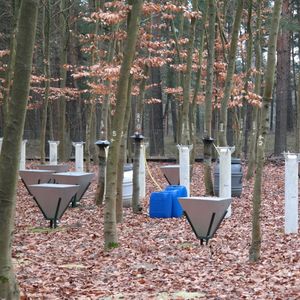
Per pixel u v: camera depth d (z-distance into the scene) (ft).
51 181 60.29
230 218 50.49
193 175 82.28
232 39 61.41
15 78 19.39
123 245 39.37
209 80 61.82
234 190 62.34
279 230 44.24
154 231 44.80
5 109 65.10
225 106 63.62
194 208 38.91
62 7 86.63
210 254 36.32
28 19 19.33
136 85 72.49
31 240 41.60
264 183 73.97
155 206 50.90
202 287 28.12
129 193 56.75
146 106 142.72
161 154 129.18
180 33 82.17
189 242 40.70
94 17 54.85
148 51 62.18
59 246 39.60
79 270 32.45
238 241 40.78
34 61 103.04
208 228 39.04
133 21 36.68
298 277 28.96
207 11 70.74
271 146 141.49
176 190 52.47
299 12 108.17
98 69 56.24
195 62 81.87
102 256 36.14
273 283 28.19
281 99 113.60
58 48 115.34
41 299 26.03
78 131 128.16
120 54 60.08
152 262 34.37
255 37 84.48
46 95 80.28
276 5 31.73
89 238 42.39
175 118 145.07
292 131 157.99
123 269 32.60
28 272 31.65
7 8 93.71
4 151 19.43
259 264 32.73
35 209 55.16
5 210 19.48
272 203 58.34
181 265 33.37
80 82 119.34
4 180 19.40
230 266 32.60
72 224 47.73
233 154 86.99
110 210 38.32
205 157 60.95
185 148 57.31
